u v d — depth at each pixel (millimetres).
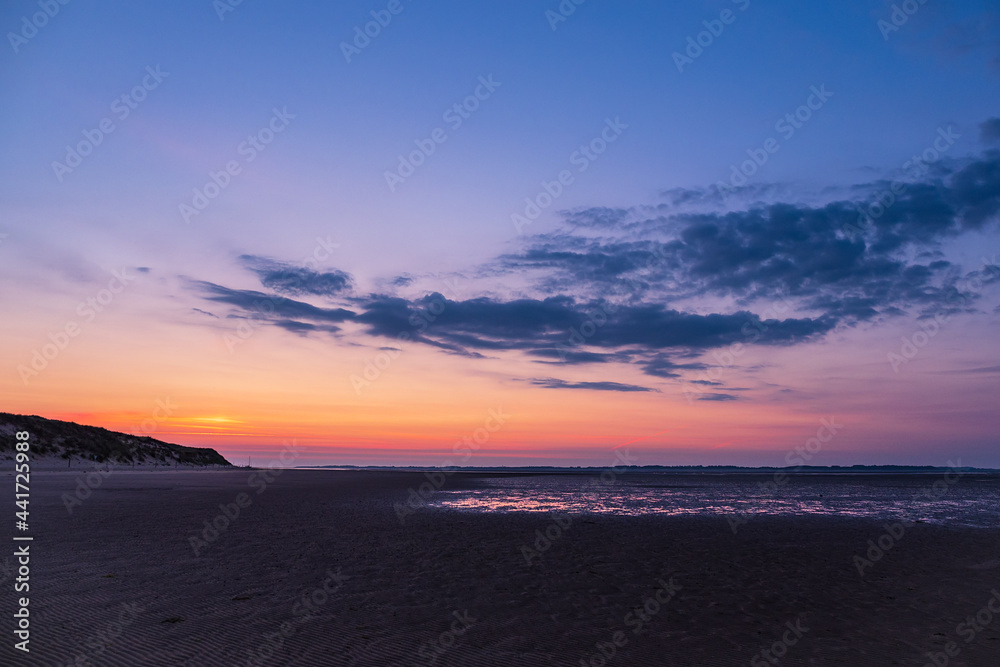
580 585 12984
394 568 14398
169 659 7730
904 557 17188
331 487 51688
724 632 9672
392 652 8352
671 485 67750
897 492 55656
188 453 108375
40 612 9641
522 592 12211
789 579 13898
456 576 13633
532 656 8383
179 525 21594
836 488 63312
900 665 8242
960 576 14445
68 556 14781
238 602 10781
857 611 11055
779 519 28094
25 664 7363
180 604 10477
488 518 26766
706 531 23031
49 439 75625
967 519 29234
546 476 104312
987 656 8617
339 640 8773
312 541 18484
